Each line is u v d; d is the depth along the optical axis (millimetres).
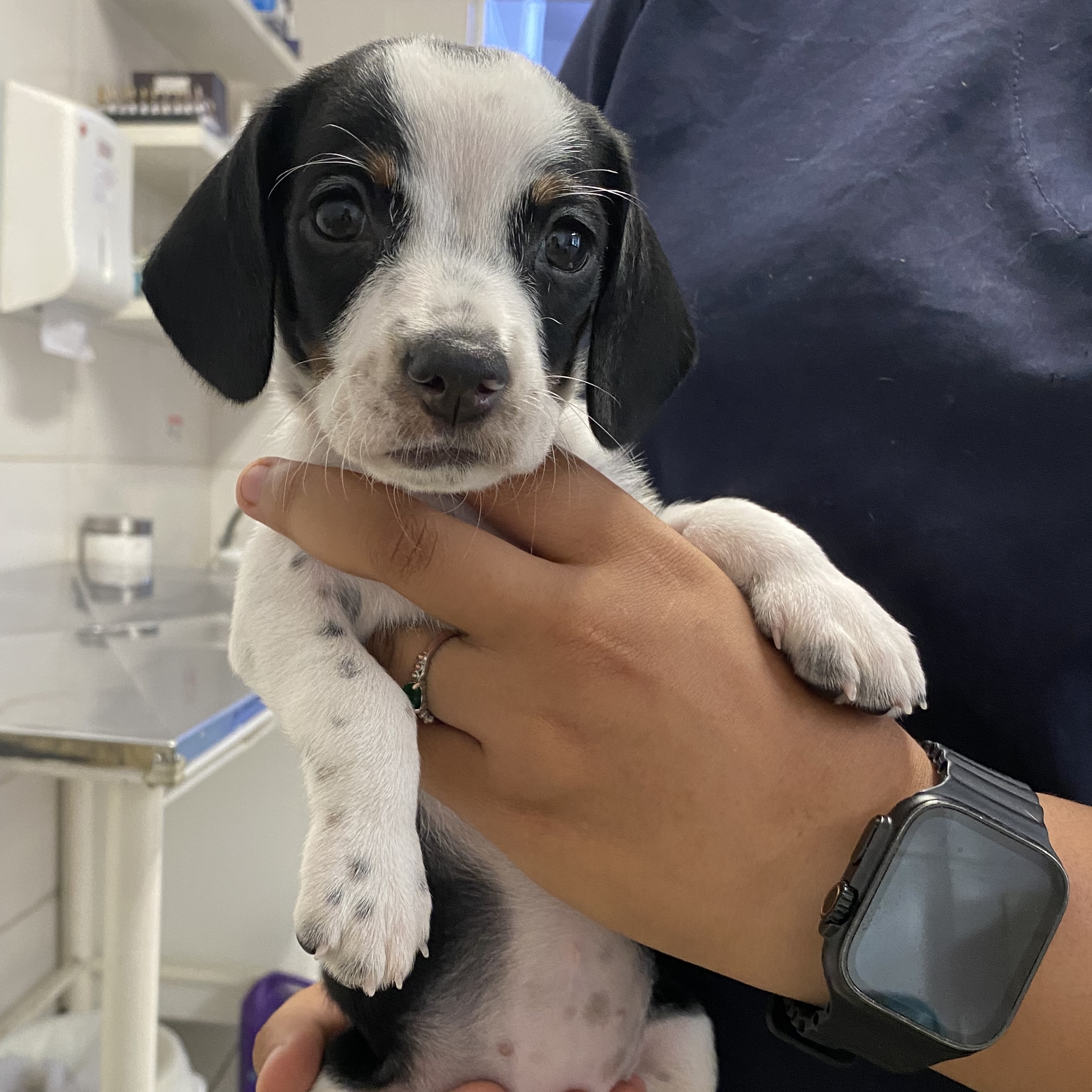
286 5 667
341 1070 263
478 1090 238
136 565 518
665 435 297
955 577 234
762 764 193
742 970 202
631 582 205
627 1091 253
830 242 259
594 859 200
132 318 500
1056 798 214
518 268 225
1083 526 220
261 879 528
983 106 255
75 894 475
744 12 304
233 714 324
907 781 199
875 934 183
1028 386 227
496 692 199
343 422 212
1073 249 232
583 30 369
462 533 201
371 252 220
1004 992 182
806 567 225
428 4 739
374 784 202
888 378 247
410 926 193
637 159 309
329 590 236
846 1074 241
